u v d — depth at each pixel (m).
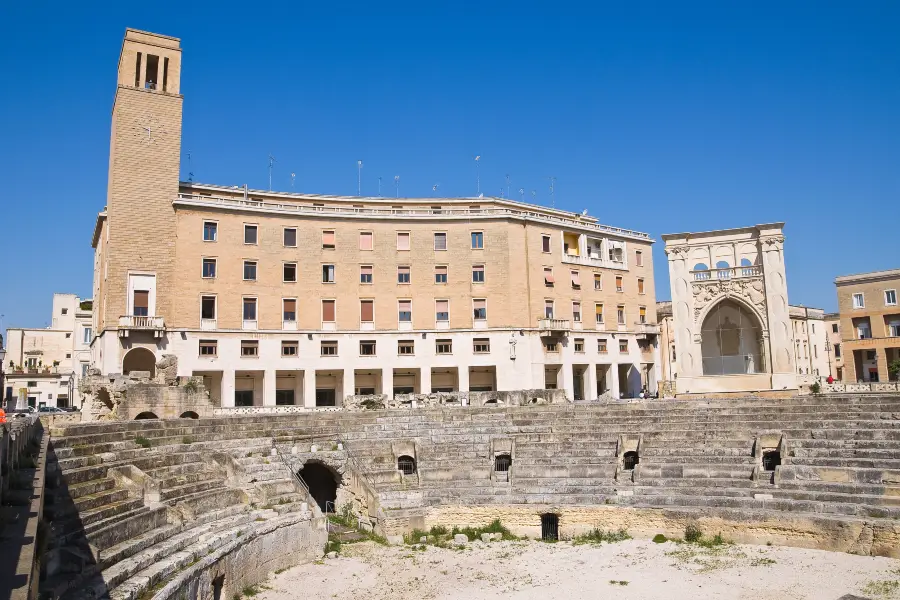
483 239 70.56
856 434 33.88
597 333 76.88
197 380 47.31
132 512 23.28
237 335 62.25
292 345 64.38
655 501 32.81
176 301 60.31
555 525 33.59
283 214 65.00
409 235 69.00
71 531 19.86
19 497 18.50
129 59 62.50
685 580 25.30
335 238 66.75
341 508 37.69
